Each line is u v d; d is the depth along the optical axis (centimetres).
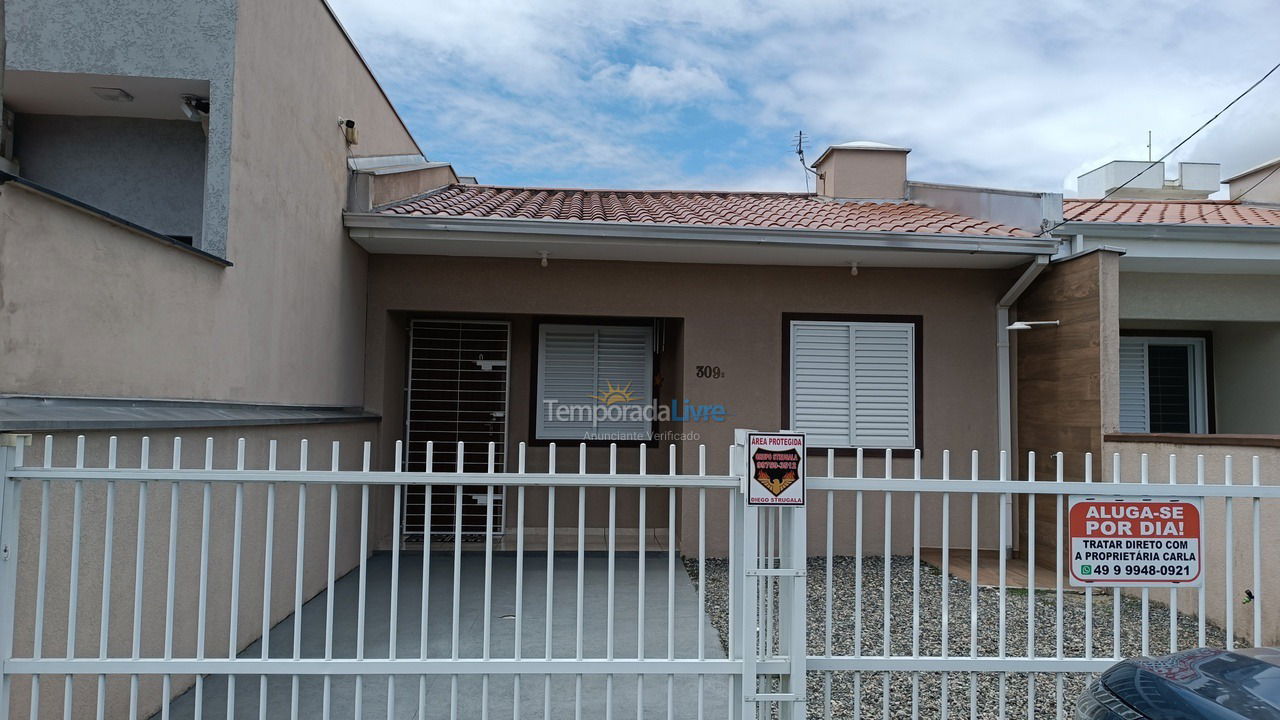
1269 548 503
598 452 902
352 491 721
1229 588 321
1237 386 899
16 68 487
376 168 798
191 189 604
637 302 809
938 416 820
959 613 593
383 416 795
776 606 582
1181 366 934
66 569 323
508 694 424
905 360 823
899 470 814
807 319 820
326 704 301
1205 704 216
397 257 795
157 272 399
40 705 310
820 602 617
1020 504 803
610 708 310
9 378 298
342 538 691
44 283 317
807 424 816
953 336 824
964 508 816
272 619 528
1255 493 322
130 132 603
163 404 404
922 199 971
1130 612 596
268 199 538
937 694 428
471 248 755
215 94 483
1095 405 678
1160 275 828
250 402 511
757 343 816
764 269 820
